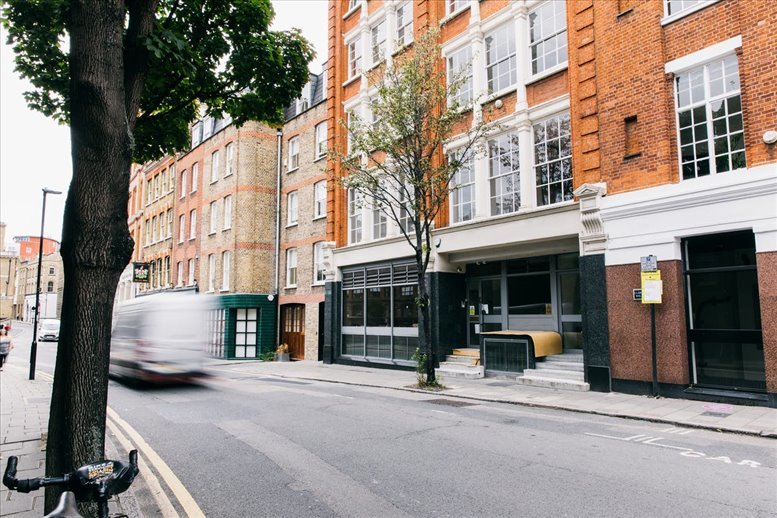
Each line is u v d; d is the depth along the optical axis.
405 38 18.75
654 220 10.90
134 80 4.50
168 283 35.53
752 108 9.69
